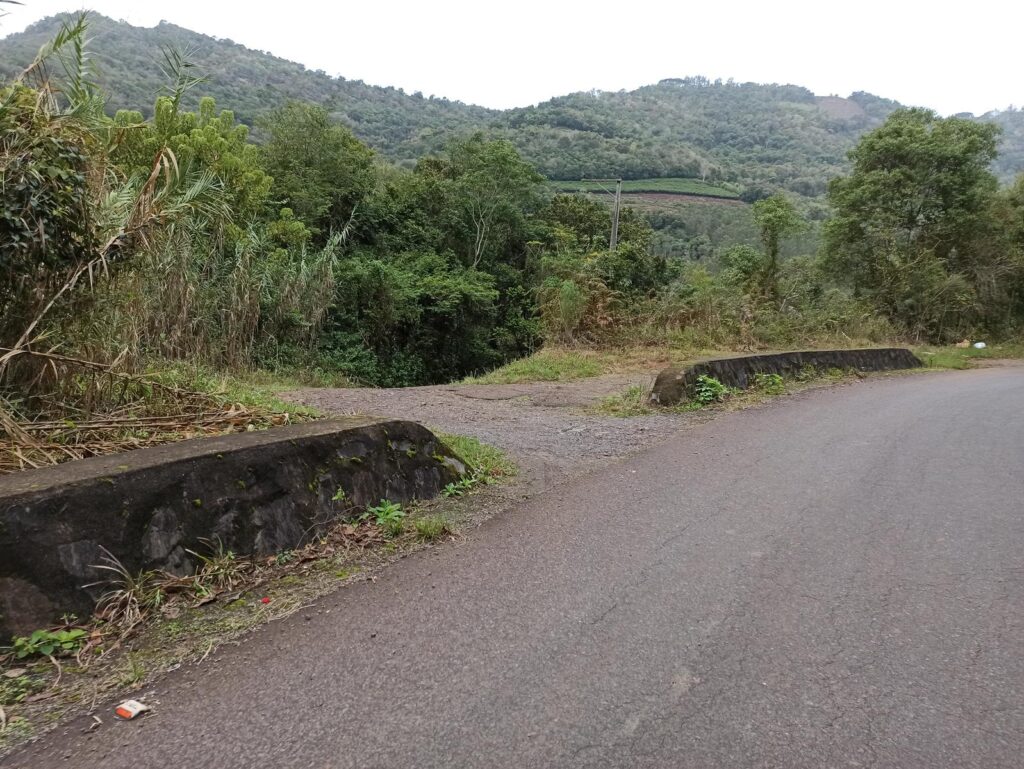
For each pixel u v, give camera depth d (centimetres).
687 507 463
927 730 223
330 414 548
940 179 2177
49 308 394
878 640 283
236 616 302
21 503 277
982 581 341
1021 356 1984
